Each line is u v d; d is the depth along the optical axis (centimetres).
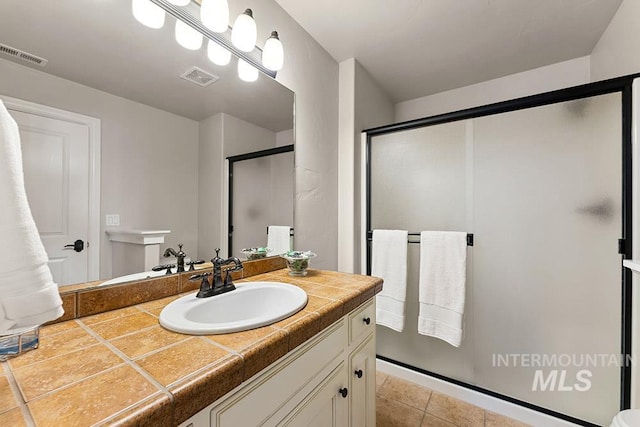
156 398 42
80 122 80
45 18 73
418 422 145
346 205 189
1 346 54
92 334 66
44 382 47
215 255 116
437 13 149
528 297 143
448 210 164
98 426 37
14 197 44
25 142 70
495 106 149
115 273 86
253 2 129
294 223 156
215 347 59
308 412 75
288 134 152
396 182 183
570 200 133
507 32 164
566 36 168
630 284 119
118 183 88
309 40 166
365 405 110
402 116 262
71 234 77
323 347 82
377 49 180
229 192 123
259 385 60
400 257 173
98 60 83
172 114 103
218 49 115
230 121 122
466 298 159
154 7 93
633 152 117
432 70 208
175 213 103
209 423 50
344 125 192
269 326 69
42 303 45
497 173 150
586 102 129
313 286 110
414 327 178
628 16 135
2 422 38
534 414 140
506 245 148
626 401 121
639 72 126
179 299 90
